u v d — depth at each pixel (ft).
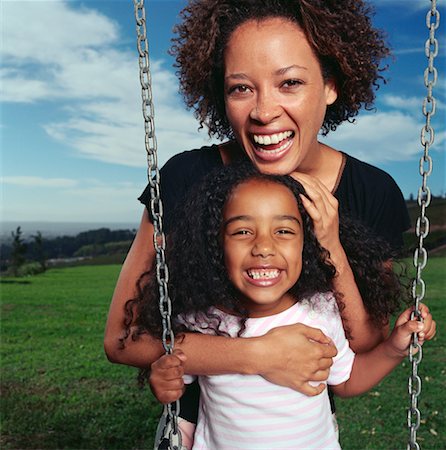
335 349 6.22
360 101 7.18
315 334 6.12
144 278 6.89
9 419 19.13
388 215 7.20
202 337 6.17
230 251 6.02
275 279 5.96
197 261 6.44
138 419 18.98
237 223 5.98
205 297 6.44
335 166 7.10
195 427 6.83
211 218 6.23
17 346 29.84
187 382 6.59
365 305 6.99
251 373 5.95
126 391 21.94
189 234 6.52
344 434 17.13
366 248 6.93
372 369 6.56
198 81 7.06
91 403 20.62
